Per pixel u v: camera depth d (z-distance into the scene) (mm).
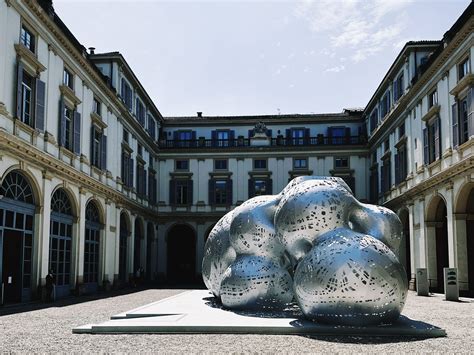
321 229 10102
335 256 9250
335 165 40500
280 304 11656
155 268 39594
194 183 41125
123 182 30750
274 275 11617
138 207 33438
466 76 20031
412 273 27359
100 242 26375
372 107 38500
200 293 19625
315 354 7480
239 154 41125
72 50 22422
